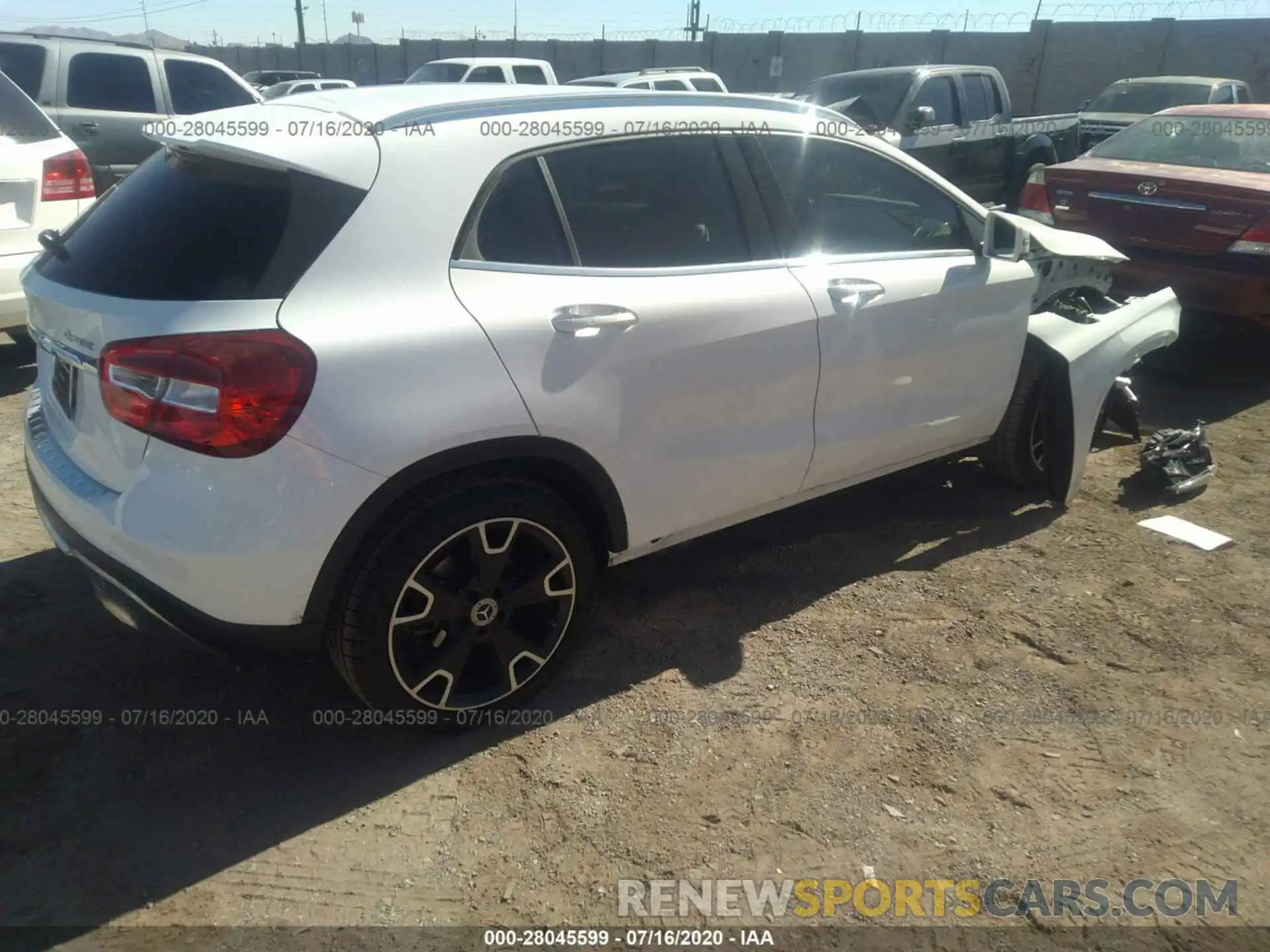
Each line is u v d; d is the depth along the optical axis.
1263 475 4.59
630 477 2.83
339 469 2.25
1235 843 2.40
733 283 2.98
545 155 2.69
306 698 2.90
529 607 2.81
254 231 2.31
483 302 2.48
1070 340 4.05
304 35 39.22
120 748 2.66
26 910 2.16
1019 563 3.75
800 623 3.33
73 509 2.45
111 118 8.06
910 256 3.54
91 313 2.34
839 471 3.48
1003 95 11.38
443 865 2.31
